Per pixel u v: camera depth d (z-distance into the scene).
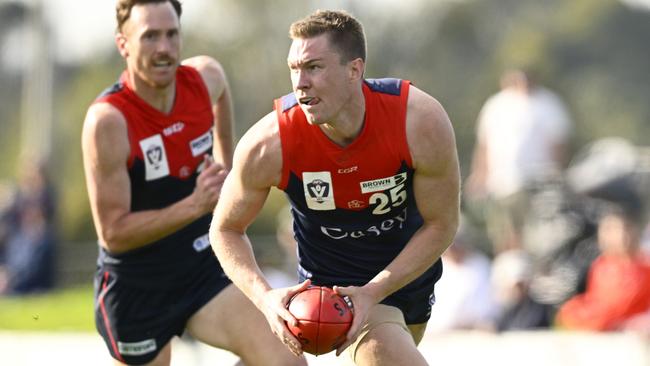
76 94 141.75
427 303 19.92
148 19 20.56
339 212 17.83
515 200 39.72
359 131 17.00
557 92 136.00
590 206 36.31
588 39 165.75
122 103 20.97
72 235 112.75
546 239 37.22
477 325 36.53
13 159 146.50
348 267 18.92
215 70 22.45
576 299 33.84
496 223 42.50
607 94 158.75
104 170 20.80
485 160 46.28
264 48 147.00
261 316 21.03
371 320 18.58
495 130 45.53
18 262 55.38
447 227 17.64
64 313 44.44
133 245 21.14
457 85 143.12
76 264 67.06
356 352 18.44
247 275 17.55
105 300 22.12
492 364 33.12
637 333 31.03
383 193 17.48
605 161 36.75
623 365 31.16
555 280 35.97
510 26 159.50
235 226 17.88
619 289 32.47
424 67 144.00
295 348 17.16
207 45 148.50
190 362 34.19
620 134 148.50
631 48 169.12
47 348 37.22
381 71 139.75
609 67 166.62
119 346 22.20
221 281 21.58
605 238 33.91
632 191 35.03
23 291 55.16
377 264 18.83
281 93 144.25
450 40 146.88
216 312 21.30
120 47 21.22
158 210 20.86
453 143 17.16
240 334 21.03
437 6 147.75
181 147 21.50
